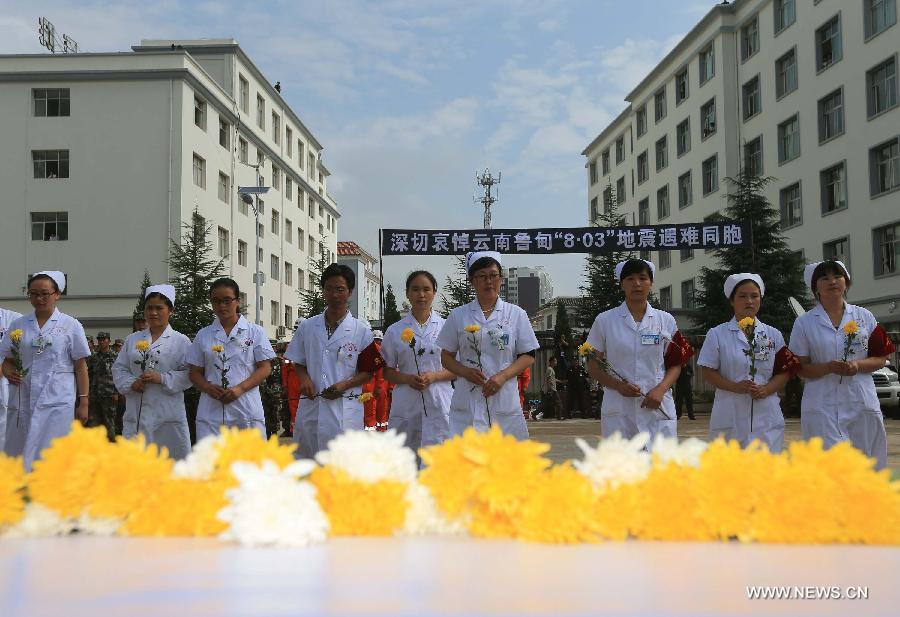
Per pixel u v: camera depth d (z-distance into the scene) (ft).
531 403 69.72
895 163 79.46
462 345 17.39
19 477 5.47
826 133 90.94
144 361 19.86
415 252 50.34
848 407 17.06
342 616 3.15
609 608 3.25
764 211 79.10
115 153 97.19
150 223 96.63
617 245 50.78
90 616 3.16
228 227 113.80
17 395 21.17
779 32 99.14
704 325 81.92
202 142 104.63
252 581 3.68
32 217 97.25
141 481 5.21
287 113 144.46
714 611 3.22
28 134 97.09
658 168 135.64
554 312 180.14
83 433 5.47
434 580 3.70
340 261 201.67
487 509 5.02
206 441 5.74
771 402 17.07
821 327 17.65
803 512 4.64
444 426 19.85
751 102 108.06
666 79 130.21
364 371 19.77
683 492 4.84
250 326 20.39
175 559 4.18
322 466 5.48
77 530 5.20
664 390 16.05
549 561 4.15
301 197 155.33
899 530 4.66
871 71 82.48
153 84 97.76
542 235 50.52
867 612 3.22
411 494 5.15
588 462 5.52
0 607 3.29
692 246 50.52
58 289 21.77
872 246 81.87
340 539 4.82
